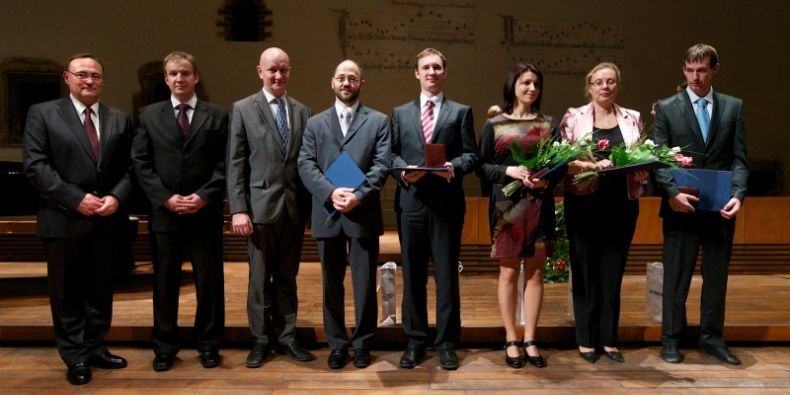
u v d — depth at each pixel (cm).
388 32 907
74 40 873
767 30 964
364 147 274
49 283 262
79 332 267
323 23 900
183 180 269
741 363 283
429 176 271
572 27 941
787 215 502
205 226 273
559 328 309
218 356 281
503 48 928
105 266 270
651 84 958
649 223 502
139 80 884
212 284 277
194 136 271
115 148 269
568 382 256
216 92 895
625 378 262
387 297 316
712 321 289
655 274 322
